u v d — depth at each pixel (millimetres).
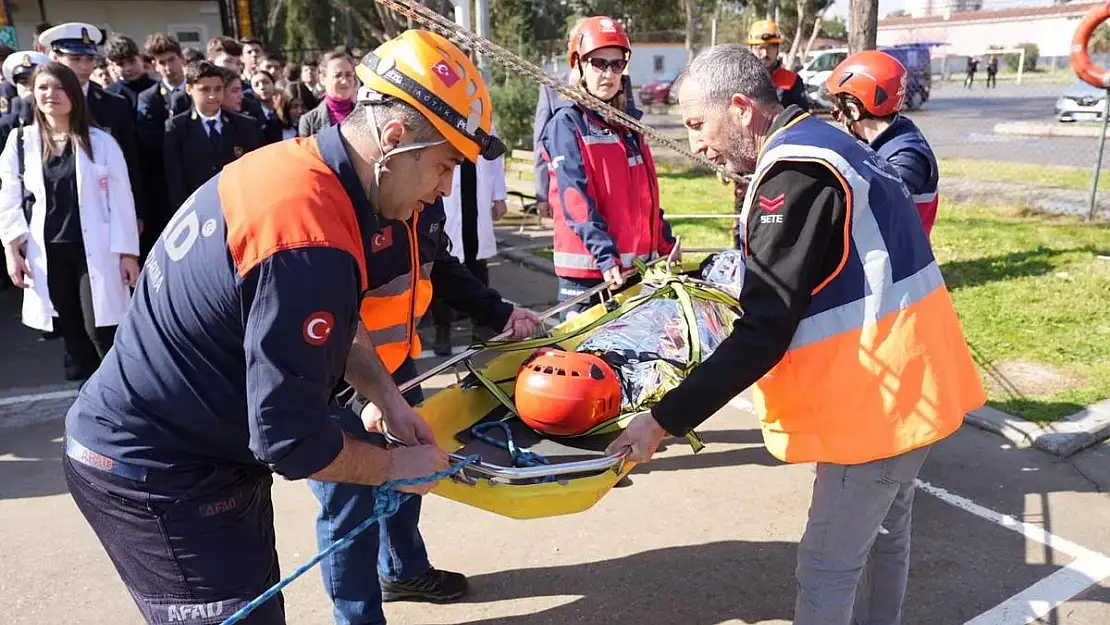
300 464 1587
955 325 2275
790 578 3244
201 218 1666
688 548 3467
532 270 8359
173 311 1678
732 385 2074
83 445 1794
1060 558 3297
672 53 32531
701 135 2273
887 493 2223
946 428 2131
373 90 1653
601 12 27203
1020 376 4902
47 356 6102
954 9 41938
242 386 1718
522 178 10945
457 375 3305
